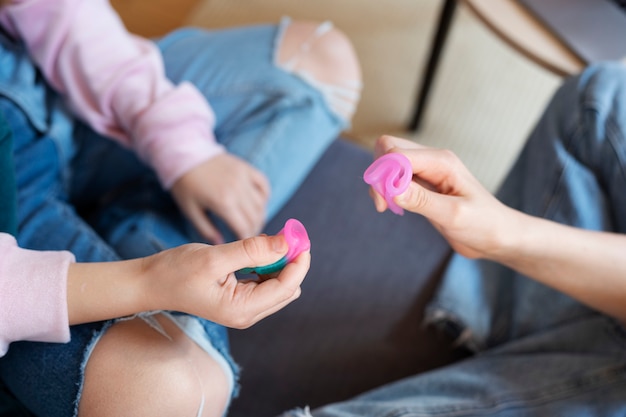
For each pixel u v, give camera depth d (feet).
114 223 3.63
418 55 6.52
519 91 6.33
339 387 3.52
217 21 6.51
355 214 4.02
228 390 2.80
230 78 4.03
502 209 2.84
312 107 3.93
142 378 2.58
